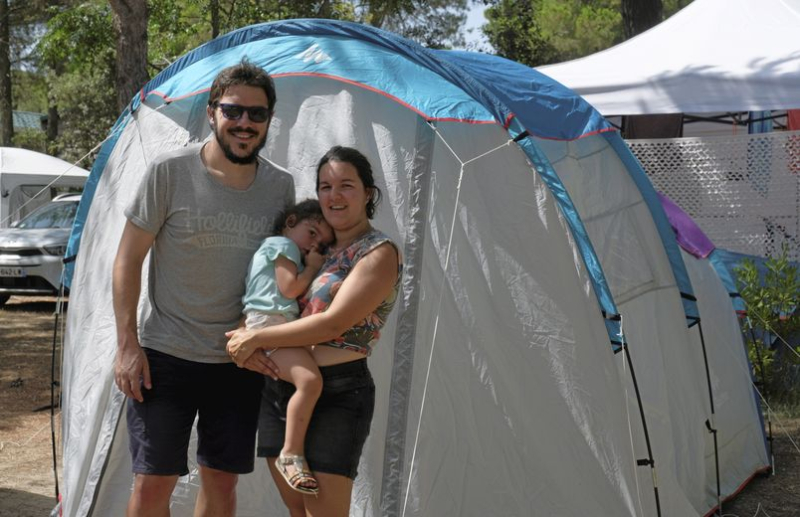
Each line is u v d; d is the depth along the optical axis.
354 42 4.54
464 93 4.32
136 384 3.45
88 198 5.00
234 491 3.77
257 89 3.43
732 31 9.66
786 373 7.55
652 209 5.12
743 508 5.21
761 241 8.45
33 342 10.59
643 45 10.09
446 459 4.19
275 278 3.44
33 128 38.69
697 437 4.96
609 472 4.16
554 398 4.21
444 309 4.25
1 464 6.11
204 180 3.52
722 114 11.09
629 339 4.63
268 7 18.38
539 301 4.23
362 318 3.33
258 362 3.37
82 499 4.43
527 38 24.70
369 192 3.50
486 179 4.28
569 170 4.67
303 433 3.29
